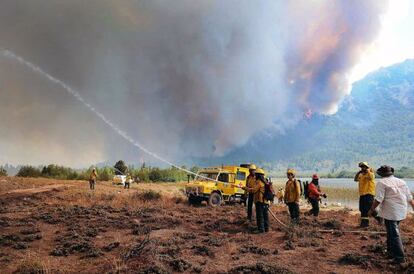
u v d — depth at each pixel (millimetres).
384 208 7926
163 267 7238
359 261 7797
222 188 21641
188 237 10586
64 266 7918
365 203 12242
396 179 8008
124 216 14570
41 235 10836
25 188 27328
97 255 8586
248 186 13156
